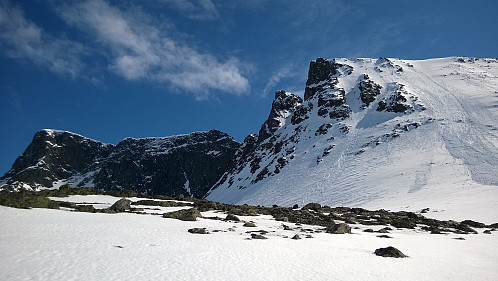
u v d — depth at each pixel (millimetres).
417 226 49781
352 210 68062
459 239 39250
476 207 64312
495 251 32156
